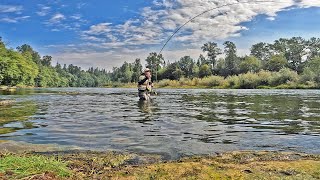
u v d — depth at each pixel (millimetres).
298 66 113312
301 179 3752
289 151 5445
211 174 4000
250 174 3982
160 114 11836
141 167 4371
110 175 3971
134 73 146625
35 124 8945
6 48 101625
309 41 114812
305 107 15070
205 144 6051
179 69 114125
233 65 113688
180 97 26609
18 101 21359
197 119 10133
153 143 6145
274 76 78625
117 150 5520
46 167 3998
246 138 6699
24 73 101062
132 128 8133
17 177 3539
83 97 28625
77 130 7805
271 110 13461
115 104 17938
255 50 137250
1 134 7172
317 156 5023
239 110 13500
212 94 34625
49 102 20188
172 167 4348
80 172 4070
